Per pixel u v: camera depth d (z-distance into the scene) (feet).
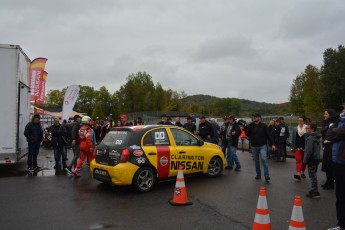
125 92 226.17
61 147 38.96
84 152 33.76
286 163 44.88
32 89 60.90
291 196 25.29
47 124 92.53
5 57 34.27
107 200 23.91
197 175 33.27
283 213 20.86
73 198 24.49
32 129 36.55
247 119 85.92
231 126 38.93
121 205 22.61
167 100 237.04
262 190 15.85
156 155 27.25
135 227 18.22
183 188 22.91
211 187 28.30
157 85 239.91
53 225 18.57
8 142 34.35
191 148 30.27
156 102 228.63
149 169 26.78
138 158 26.12
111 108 322.14
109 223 18.88
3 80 34.22
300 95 221.46
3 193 26.05
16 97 34.58
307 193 26.27
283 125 47.29
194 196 25.16
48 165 41.50
